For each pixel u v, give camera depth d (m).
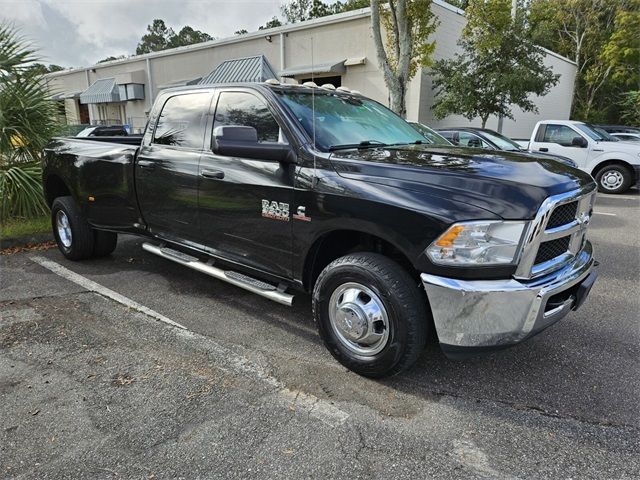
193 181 3.86
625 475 2.21
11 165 7.09
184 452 2.33
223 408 2.70
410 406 2.74
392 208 2.64
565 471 2.24
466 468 2.25
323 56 18.31
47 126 7.52
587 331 3.76
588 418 2.64
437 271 2.53
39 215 7.01
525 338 2.60
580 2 29.78
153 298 4.37
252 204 3.42
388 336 2.77
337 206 2.88
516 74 14.77
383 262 2.77
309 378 3.02
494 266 2.47
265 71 19.23
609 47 27.39
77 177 5.03
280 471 2.22
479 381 3.01
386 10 13.77
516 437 2.48
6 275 5.00
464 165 2.85
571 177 2.83
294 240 3.19
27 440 2.41
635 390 2.93
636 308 4.25
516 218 2.44
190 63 24.28
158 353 3.33
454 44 17.58
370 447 2.39
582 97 32.38
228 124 3.75
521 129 23.70
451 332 2.56
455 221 2.46
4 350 3.35
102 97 29.09
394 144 3.67
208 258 4.02
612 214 8.85
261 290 3.50
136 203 4.54
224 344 3.48
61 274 5.04
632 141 11.51
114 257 5.69
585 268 2.95
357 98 4.18
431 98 17.14
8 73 7.23
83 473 2.19
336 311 3.00
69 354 3.30
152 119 4.45
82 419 2.58
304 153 3.14
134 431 2.49
